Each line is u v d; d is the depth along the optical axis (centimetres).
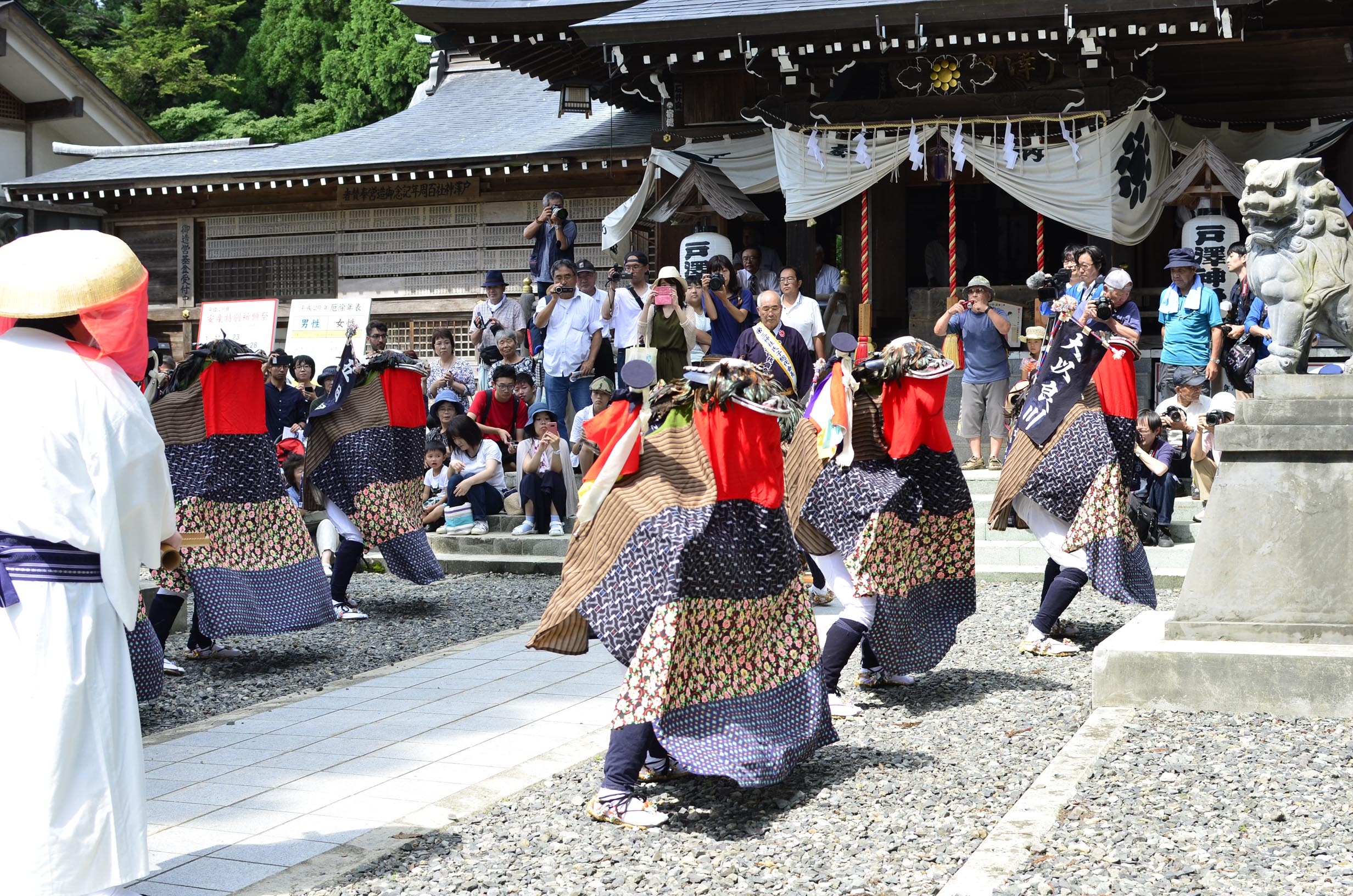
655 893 395
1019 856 393
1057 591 727
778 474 485
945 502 628
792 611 488
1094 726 544
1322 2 1438
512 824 464
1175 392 1121
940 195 1827
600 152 1706
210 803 499
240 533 774
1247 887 362
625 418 459
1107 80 1358
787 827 453
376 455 926
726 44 1397
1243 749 500
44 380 371
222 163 1950
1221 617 593
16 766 348
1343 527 575
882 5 1289
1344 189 1502
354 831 461
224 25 3347
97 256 386
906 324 1633
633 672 446
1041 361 726
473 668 775
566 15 1502
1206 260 1303
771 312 832
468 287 1864
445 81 2266
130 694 375
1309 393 588
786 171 1423
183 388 773
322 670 789
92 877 354
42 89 2248
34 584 359
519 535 1227
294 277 1953
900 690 661
